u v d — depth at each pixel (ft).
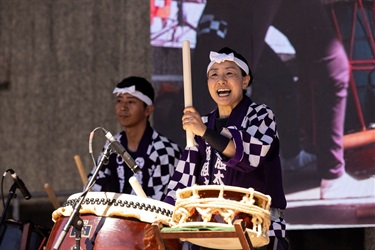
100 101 47.91
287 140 38.01
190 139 25.80
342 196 37.01
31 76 50.08
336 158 37.24
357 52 37.35
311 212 37.35
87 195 26.32
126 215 25.79
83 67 48.39
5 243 31.83
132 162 26.00
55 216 26.99
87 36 48.32
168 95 39.83
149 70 46.11
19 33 50.44
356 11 37.45
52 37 49.49
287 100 38.17
